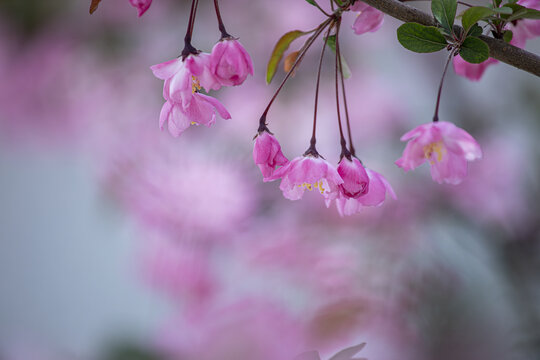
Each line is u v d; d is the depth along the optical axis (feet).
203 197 5.25
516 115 5.38
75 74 5.48
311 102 5.60
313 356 3.38
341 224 4.88
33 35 5.35
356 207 3.50
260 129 3.43
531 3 3.49
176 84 3.37
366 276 4.59
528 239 4.98
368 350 4.33
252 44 5.54
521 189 5.13
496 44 3.36
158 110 5.57
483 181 5.12
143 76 5.52
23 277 7.48
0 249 7.61
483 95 5.43
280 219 5.18
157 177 5.33
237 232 5.16
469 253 4.88
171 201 5.26
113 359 4.01
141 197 5.35
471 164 5.18
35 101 5.57
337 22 3.44
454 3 3.33
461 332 4.47
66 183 7.38
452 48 3.36
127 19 5.38
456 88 5.47
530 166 5.20
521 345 4.39
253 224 5.17
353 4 3.44
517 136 5.33
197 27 5.49
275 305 4.20
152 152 5.43
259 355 4.06
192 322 4.16
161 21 5.45
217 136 5.48
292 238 4.83
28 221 7.63
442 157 3.49
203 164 5.36
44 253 7.48
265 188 5.28
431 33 3.34
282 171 3.42
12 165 7.42
